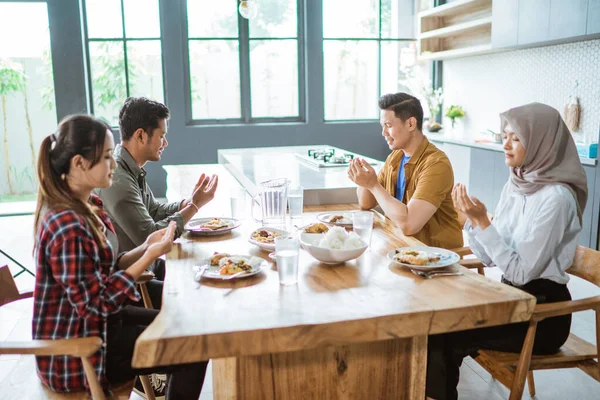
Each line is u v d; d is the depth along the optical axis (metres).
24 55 6.88
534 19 4.36
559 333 1.79
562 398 2.26
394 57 6.97
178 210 2.44
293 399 1.61
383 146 7.05
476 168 5.18
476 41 5.92
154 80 6.48
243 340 1.25
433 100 6.62
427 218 2.16
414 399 1.70
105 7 6.23
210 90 6.63
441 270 1.67
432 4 6.69
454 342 1.76
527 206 1.91
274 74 6.74
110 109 6.45
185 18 6.41
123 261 1.83
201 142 6.60
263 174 3.29
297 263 1.54
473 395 2.30
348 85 6.93
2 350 1.33
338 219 2.28
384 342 1.64
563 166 1.85
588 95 4.39
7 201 7.27
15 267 4.21
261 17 6.57
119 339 1.61
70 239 1.40
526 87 5.20
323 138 6.87
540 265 1.76
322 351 1.60
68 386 1.51
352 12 6.75
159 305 2.18
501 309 1.41
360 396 1.66
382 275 1.63
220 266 1.68
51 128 7.20
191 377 1.70
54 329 1.47
